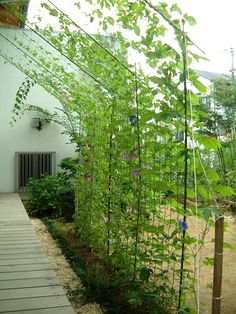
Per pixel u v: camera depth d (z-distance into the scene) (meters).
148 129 2.43
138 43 2.19
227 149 4.91
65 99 5.57
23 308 2.19
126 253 2.71
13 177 8.20
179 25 1.70
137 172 2.53
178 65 1.80
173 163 2.19
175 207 2.18
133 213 2.67
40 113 8.21
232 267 3.55
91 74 3.79
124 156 2.82
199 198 2.18
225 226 2.00
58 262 3.59
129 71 2.57
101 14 2.62
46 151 8.33
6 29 6.22
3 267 3.00
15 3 3.84
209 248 3.83
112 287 2.79
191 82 1.81
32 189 6.68
